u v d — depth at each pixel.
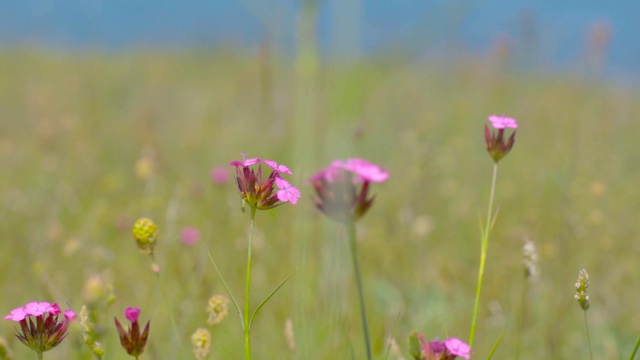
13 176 1.84
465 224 1.55
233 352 1.18
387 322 1.21
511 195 1.69
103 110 2.64
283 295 1.23
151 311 1.22
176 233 1.38
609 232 1.42
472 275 1.35
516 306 1.26
